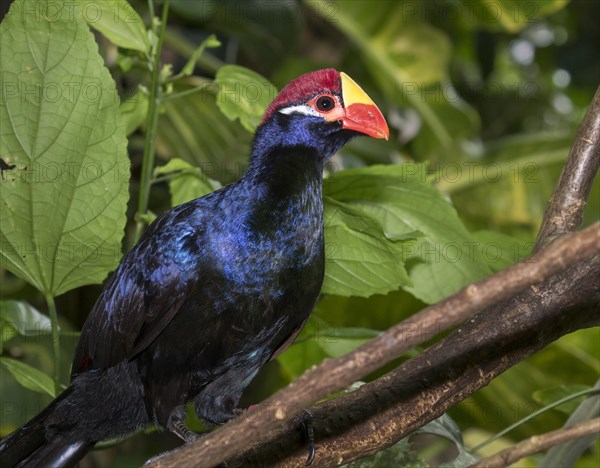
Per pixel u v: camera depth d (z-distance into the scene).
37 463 7.54
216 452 4.64
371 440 6.20
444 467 7.07
